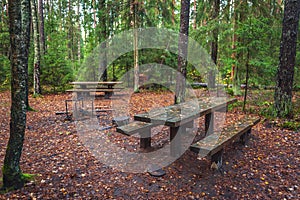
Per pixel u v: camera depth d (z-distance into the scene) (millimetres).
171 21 9992
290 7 4926
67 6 19766
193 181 2795
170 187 2672
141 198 2463
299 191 2570
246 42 5727
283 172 2980
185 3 6191
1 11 13469
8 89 10750
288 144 3898
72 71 10977
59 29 19141
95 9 11766
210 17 8688
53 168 3107
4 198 2361
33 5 8570
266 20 5836
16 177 2545
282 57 5160
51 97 9180
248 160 3324
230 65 6512
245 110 6141
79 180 2809
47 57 10031
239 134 3434
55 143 4098
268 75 6090
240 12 7266
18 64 2314
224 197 2479
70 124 5328
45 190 2559
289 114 5254
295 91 8242
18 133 2486
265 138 4195
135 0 9352
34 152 3674
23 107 2469
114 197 2477
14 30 2230
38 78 9156
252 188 2641
